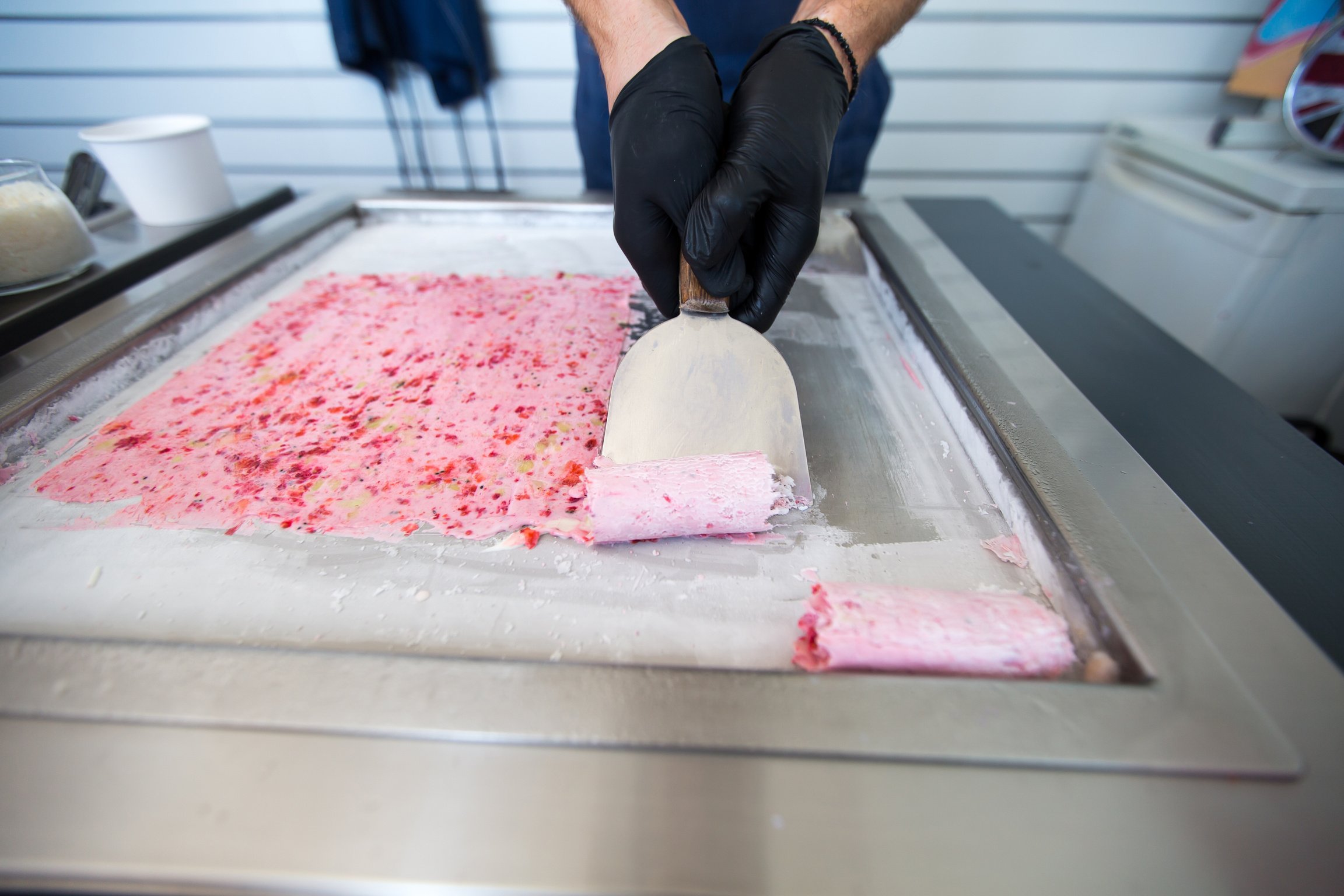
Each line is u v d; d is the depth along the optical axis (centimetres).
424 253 101
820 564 51
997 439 56
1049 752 32
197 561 51
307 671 36
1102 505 48
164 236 96
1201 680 36
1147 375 70
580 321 83
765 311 69
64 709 34
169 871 28
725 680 36
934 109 176
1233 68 164
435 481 59
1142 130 148
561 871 28
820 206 64
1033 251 98
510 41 171
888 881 28
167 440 63
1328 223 107
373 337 80
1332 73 105
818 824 30
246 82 181
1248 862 29
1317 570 47
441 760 32
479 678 35
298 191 202
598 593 49
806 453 61
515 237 106
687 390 58
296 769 31
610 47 66
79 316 74
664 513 50
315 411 68
